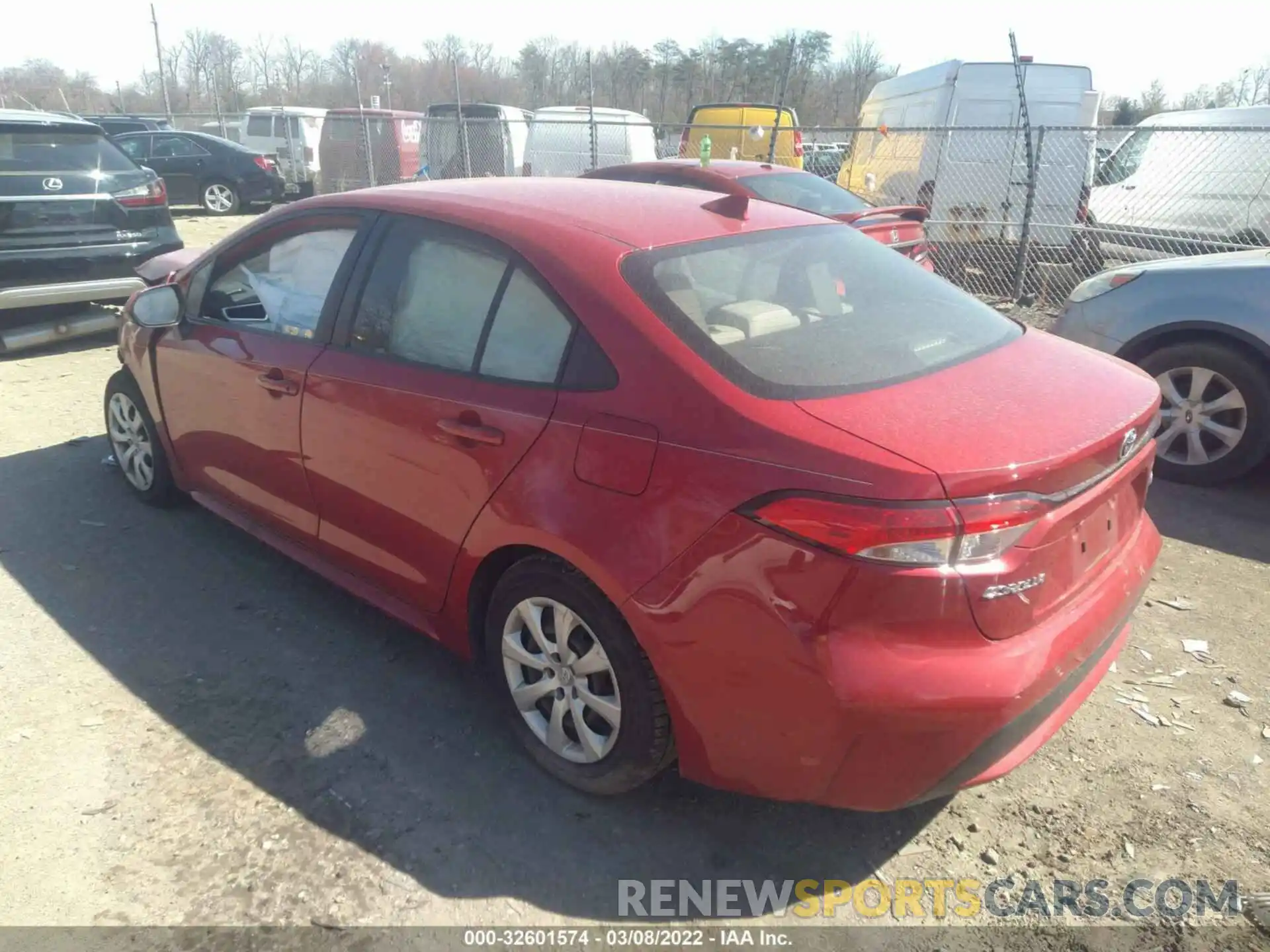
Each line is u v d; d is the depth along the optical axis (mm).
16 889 2453
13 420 6047
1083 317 5508
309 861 2568
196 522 4625
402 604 3332
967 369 2646
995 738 2180
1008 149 11195
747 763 2375
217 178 18578
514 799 2822
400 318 3168
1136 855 2635
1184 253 9555
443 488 2922
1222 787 2898
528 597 2764
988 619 2145
